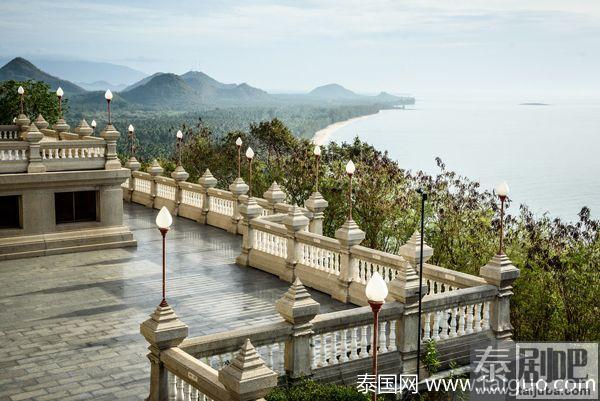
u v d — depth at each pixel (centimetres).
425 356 1323
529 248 1858
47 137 3119
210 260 2153
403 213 2484
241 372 840
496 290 1416
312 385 1088
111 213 2322
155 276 1947
